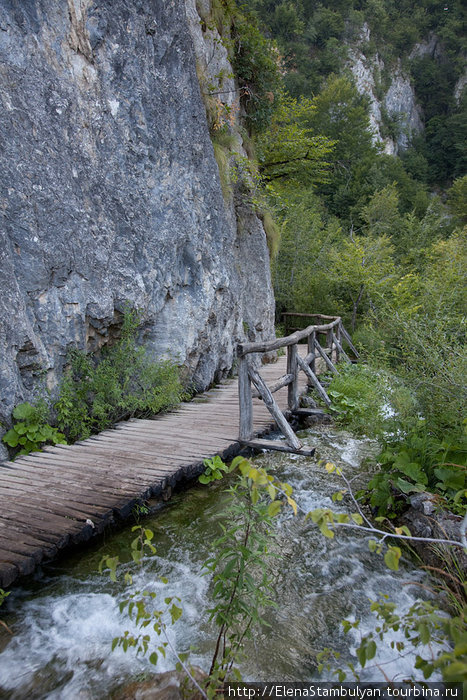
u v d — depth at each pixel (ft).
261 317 36.70
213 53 31.63
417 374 14.44
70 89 17.87
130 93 20.48
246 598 7.75
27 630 8.82
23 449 15.69
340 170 115.75
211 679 6.41
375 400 16.11
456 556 9.80
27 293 16.15
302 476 16.16
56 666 7.89
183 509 13.87
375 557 11.42
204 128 25.80
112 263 19.43
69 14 17.80
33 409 15.85
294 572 10.81
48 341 16.99
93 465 14.47
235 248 33.86
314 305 53.11
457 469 11.89
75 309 17.84
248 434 17.38
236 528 7.02
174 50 23.31
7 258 15.29
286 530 12.67
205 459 15.14
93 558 11.28
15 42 15.94
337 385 26.45
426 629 4.94
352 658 8.16
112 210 19.53
